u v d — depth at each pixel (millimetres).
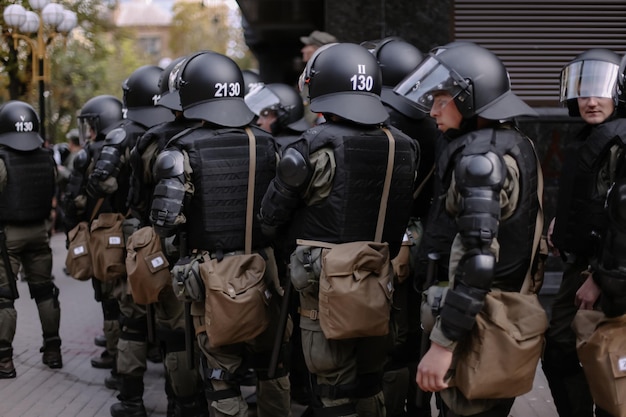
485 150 2807
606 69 3602
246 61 32125
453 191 2883
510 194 2881
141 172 4230
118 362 4766
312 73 3580
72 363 6168
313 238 3441
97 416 4914
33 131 5719
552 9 7074
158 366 6043
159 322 4352
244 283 3695
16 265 5754
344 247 3369
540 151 6859
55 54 18906
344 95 3490
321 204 3414
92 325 7629
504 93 3025
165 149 3768
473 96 2969
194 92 3842
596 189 3451
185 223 3818
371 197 3465
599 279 3084
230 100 3879
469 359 2844
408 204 3631
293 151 3383
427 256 3092
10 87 14109
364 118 3443
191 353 3936
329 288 3309
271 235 3564
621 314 3016
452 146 2955
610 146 3381
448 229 3000
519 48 7102
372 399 3758
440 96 3033
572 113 3850
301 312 3553
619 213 2898
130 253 4336
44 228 5859
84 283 10203
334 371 3498
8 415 4922
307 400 5004
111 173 4805
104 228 5016
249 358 3980
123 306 4793
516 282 2977
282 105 5312
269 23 12133
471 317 2727
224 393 3807
